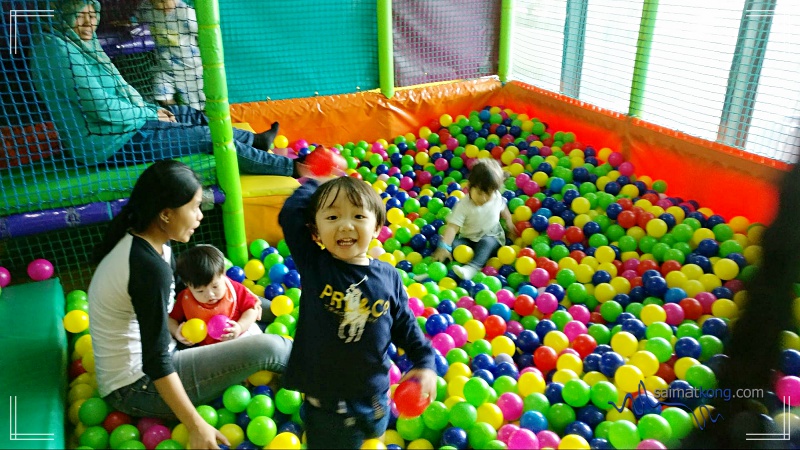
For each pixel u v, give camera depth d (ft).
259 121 17.61
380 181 15.90
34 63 11.16
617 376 8.50
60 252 12.76
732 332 7.96
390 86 18.78
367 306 7.09
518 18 19.92
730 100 13.62
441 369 8.93
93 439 7.81
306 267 7.27
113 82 11.96
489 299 10.90
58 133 11.68
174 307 9.21
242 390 8.55
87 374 9.02
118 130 11.84
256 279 12.06
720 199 13.66
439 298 11.06
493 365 9.18
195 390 8.22
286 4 17.13
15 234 10.96
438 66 19.62
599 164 16.35
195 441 7.22
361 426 7.34
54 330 9.46
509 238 13.97
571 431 7.80
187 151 12.84
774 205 7.75
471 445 7.82
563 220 13.80
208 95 11.25
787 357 8.33
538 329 10.02
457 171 16.98
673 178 14.82
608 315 10.51
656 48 15.46
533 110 19.30
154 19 12.87
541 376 8.83
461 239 13.15
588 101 18.17
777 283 7.52
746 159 12.91
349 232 6.99
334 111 18.34
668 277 11.27
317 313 7.11
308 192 7.96
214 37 10.93
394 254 12.81
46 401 7.78
